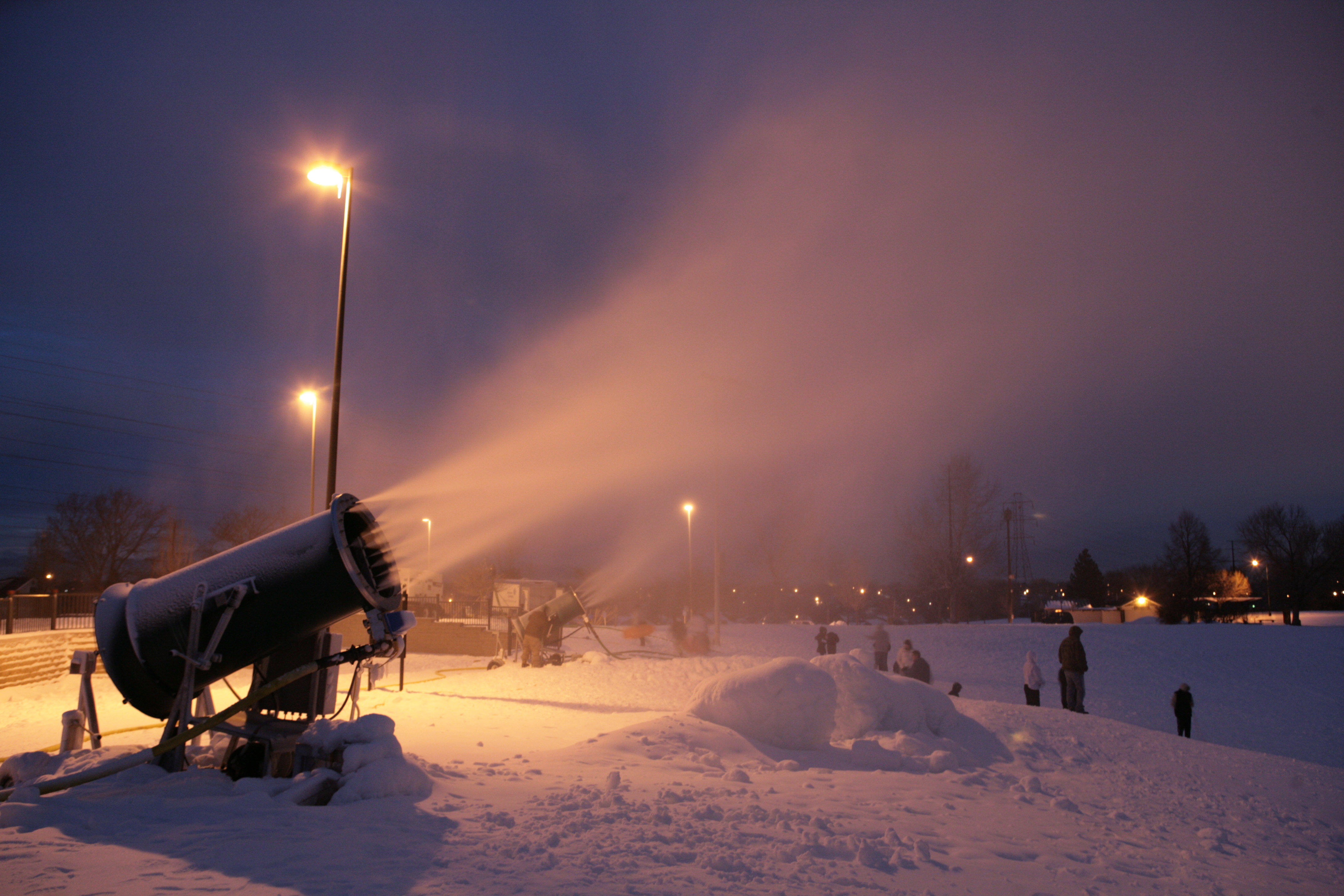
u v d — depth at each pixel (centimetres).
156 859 453
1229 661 3528
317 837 507
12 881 406
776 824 617
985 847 631
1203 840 809
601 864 485
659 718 1048
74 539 6181
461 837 527
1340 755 2180
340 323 1808
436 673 2069
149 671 691
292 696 729
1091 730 1395
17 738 1063
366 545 746
